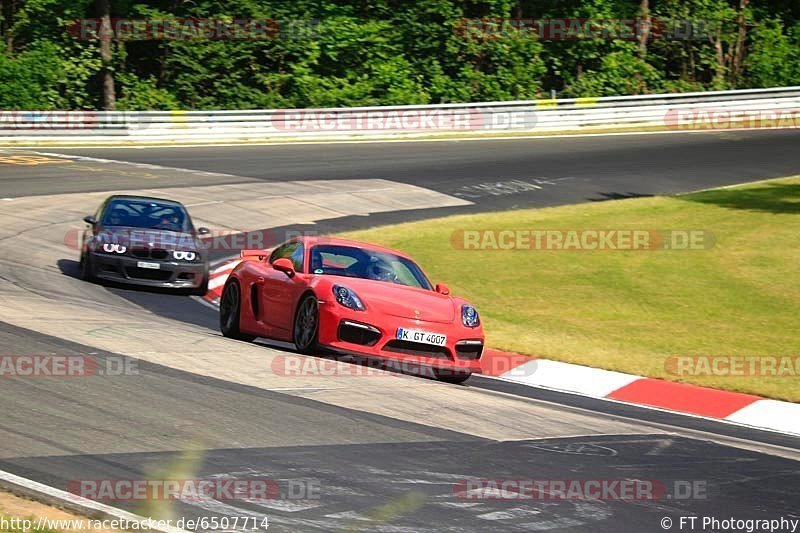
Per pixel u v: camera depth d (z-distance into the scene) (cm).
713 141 12812
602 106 13750
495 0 16175
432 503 2064
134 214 5884
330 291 3581
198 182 9381
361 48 15700
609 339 4972
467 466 2377
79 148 11238
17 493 1930
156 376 3034
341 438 2531
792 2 18988
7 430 2336
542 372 4234
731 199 9250
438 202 9019
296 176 9912
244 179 9650
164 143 11875
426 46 16025
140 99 14712
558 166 10844
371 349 3506
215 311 5266
